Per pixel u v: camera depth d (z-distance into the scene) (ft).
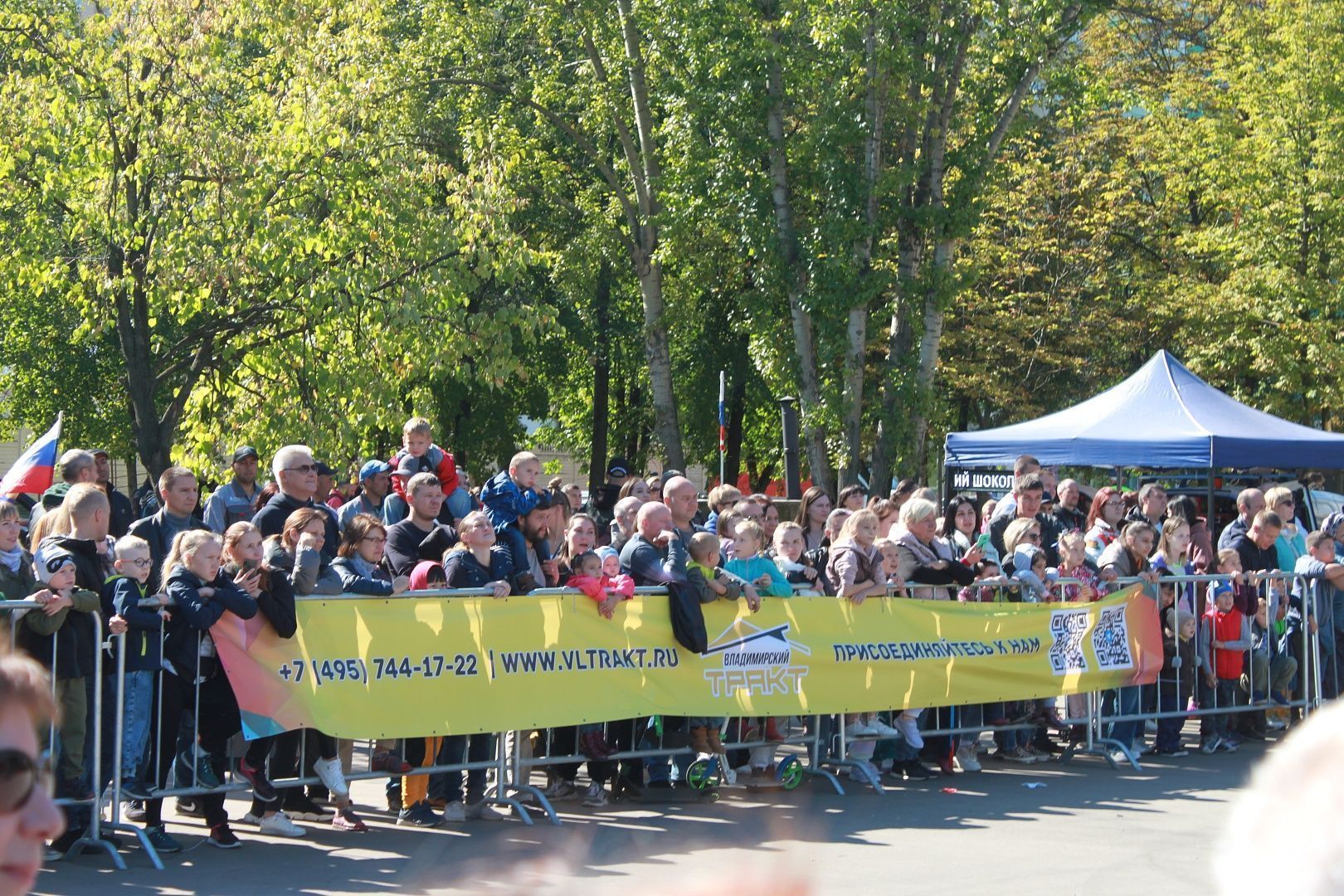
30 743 7.89
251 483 39.50
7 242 63.36
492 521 32.60
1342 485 105.91
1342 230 96.53
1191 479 78.18
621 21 97.14
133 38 64.23
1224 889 4.89
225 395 70.38
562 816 31.78
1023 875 26.53
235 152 64.23
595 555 32.30
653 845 27.40
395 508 38.91
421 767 30.17
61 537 26.37
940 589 38.32
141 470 137.08
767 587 34.81
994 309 114.73
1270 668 42.93
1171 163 109.29
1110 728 40.55
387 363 68.13
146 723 27.20
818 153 82.12
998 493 63.62
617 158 111.34
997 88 82.94
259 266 65.00
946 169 84.02
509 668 30.68
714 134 86.94
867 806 33.37
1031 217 117.60
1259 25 99.19
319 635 28.53
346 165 68.85
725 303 117.80
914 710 36.94
